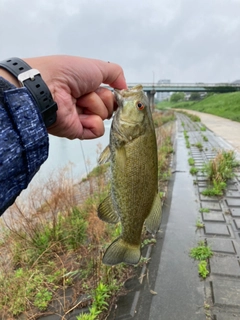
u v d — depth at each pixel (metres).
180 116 43.25
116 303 3.49
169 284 3.78
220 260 4.26
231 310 3.28
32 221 5.09
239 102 42.03
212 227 5.37
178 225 5.48
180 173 9.36
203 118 35.94
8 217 5.23
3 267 4.23
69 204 5.92
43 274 4.02
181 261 4.28
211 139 16.94
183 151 13.48
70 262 4.26
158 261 4.30
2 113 1.12
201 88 56.19
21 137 1.15
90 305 3.47
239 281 3.76
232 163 9.43
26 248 4.57
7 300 3.66
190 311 3.31
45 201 5.90
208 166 8.80
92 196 6.77
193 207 6.40
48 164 9.87
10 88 1.21
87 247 4.71
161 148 12.41
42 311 3.50
